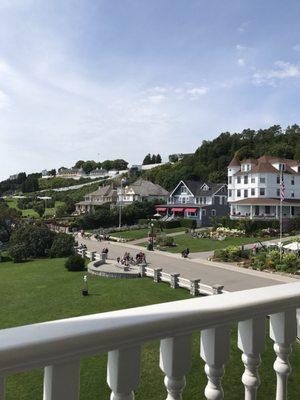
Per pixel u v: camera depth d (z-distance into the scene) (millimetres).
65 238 46656
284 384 2346
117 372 1652
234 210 69688
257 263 35219
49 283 30734
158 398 9602
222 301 2014
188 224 68812
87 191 142250
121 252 46656
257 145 120812
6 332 1461
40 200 133250
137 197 92688
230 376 9977
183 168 121875
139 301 24406
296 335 2352
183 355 1837
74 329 1516
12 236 47219
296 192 68688
